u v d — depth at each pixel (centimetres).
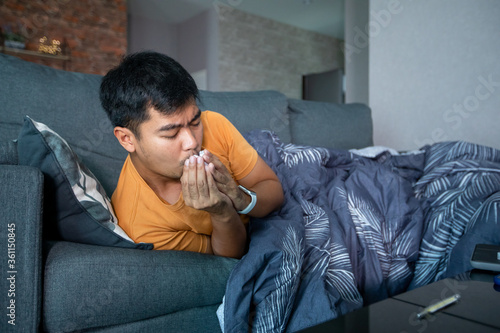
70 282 73
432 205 142
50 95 122
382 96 296
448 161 165
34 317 71
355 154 175
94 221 86
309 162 146
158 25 652
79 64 480
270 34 646
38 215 74
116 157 132
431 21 265
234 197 83
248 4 579
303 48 704
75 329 73
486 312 56
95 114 129
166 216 90
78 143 124
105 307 75
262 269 88
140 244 90
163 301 82
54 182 83
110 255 79
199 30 620
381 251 123
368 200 134
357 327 50
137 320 80
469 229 112
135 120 76
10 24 428
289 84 680
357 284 117
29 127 82
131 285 78
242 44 607
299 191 127
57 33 463
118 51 511
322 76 627
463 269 106
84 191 87
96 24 493
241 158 100
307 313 87
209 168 73
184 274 85
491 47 236
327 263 100
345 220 124
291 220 106
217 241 93
